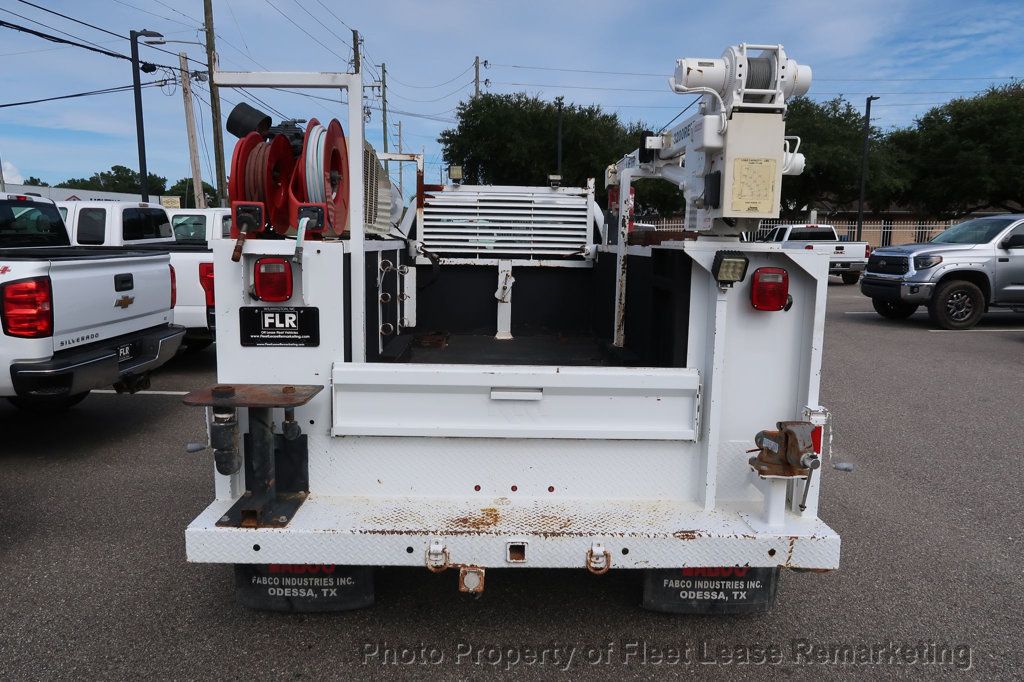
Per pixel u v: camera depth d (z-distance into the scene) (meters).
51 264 5.00
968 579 3.87
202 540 2.62
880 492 5.16
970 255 12.70
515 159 35.66
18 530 4.34
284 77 2.82
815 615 3.47
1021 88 38.31
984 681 2.98
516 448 2.85
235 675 2.91
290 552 2.63
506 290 5.05
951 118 36.09
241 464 2.77
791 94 2.81
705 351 2.83
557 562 2.64
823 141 33.81
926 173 36.44
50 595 3.56
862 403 7.72
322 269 2.73
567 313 5.16
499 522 2.70
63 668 2.96
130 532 4.31
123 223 9.80
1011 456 5.98
